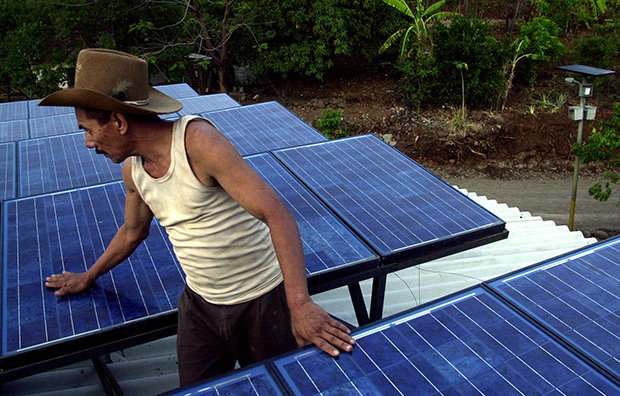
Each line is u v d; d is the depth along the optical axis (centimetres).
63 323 261
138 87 206
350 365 206
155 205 226
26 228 353
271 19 1758
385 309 484
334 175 435
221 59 1734
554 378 201
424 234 339
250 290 240
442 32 1655
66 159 533
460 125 1591
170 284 290
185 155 204
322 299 502
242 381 200
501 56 1672
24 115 770
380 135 1661
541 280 264
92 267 280
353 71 1992
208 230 221
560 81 1798
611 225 1262
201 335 257
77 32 1692
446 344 219
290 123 631
